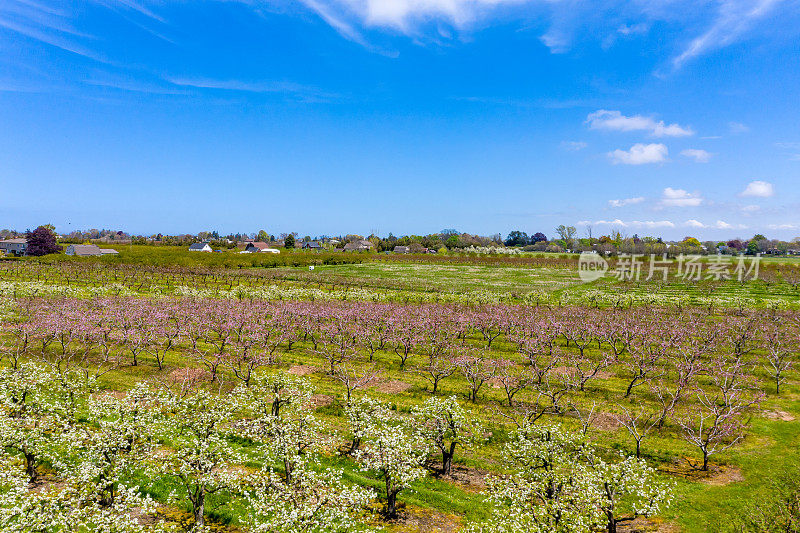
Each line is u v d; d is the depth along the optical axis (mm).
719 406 25203
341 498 13547
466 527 14453
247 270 99500
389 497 15219
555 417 24141
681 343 37188
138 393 18016
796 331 39562
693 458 19828
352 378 30250
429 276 95688
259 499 14156
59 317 35656
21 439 15523
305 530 12422
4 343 32531
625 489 14680
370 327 40719
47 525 11586
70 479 14242
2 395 18250
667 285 78750
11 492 12586
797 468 18703
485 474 18453
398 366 33812
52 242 125000
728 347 37219
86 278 74625
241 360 29750
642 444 21016
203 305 46406
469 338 43281
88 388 24719
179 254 112875
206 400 19109
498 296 62000
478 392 28219
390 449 15688
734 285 78062
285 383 21703
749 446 20875
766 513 15547
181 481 16000
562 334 41688
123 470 15648
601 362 29391
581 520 13281
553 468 16531
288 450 16172
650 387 28453
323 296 59312
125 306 42938
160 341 36031
